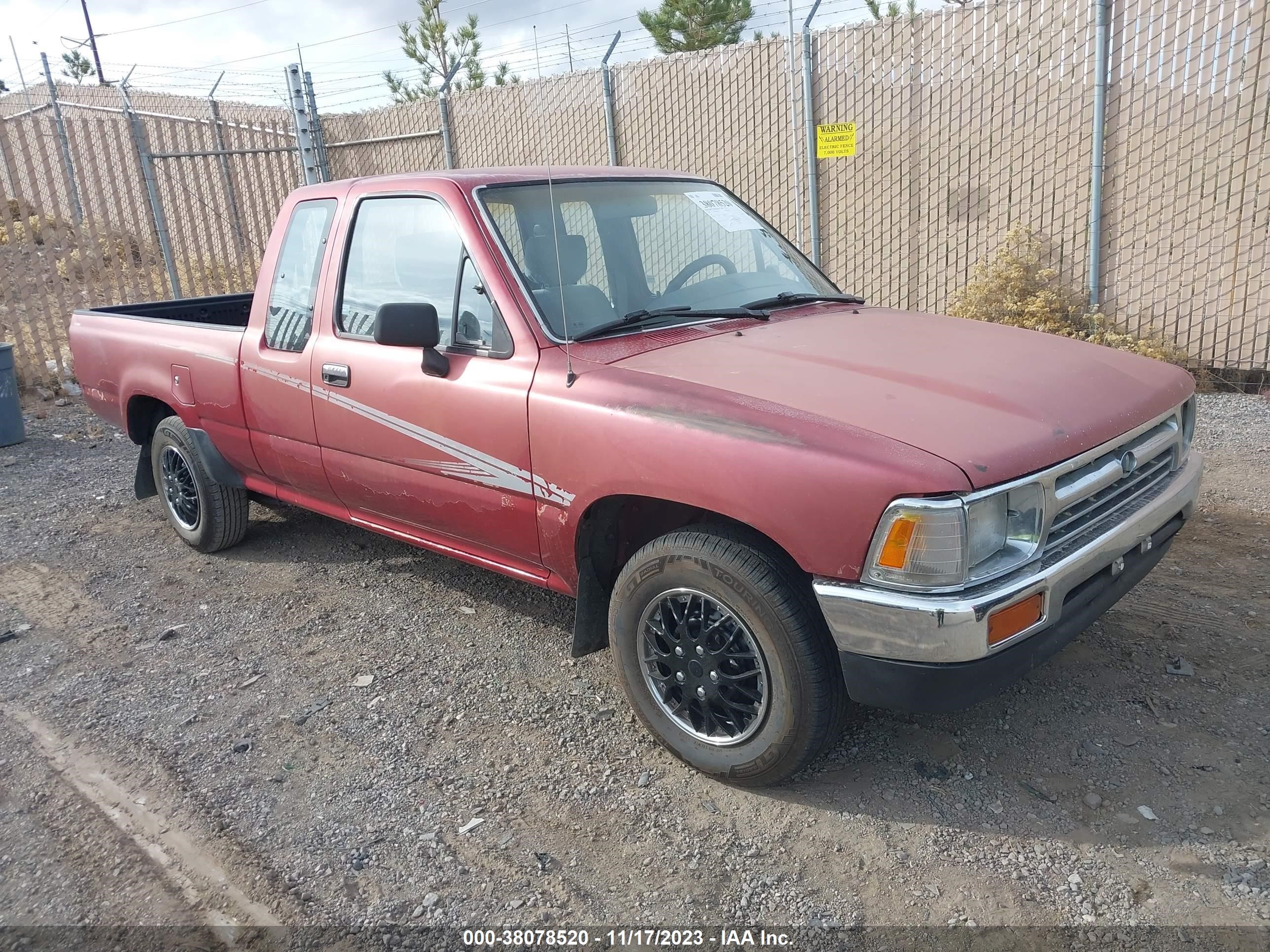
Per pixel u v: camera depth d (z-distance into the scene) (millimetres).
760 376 2959
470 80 14281
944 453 2473
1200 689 3365
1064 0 7340
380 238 3877
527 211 3629
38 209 9570
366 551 5211
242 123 12969
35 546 5508
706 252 4012
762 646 2754
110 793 3154
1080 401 2883
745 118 9297
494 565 3746
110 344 5363
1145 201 7336
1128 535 2861
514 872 2701
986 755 3096
